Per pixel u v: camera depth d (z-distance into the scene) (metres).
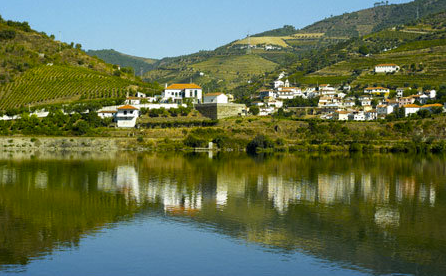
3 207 94.69
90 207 95.94
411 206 98.62
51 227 82.00
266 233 79.62
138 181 124.94
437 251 71.62
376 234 79.38
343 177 134.75
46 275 62.31
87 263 66.25
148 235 78.38
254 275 62.75
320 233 79.88
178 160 173.00
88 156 183.25
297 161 172.88
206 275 62.75
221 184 121.69
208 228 82.50
